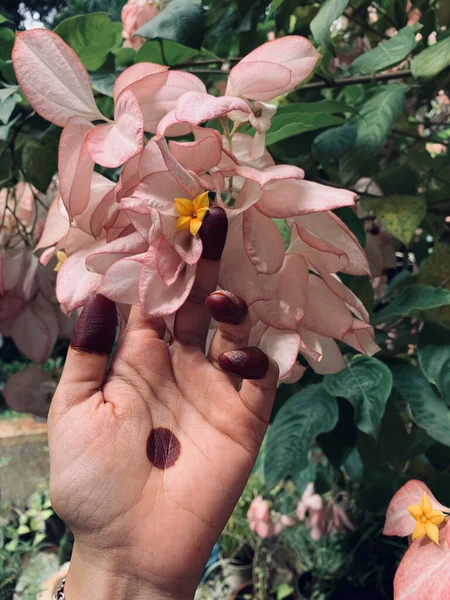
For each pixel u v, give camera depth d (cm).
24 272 32
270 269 15
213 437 20
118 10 39
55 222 20
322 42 25
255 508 59
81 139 16
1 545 61
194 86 16
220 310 16
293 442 28
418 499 25
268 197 15
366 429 26
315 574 59
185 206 15
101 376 21
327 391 27
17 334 33
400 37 28
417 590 22
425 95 36
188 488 20
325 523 55
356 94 37
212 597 63
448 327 27
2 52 29
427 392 28
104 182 17
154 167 15
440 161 37
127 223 16
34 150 30
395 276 42
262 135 16
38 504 66
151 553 19
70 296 17
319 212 16
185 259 15
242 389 20
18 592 57
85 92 17
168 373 21
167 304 15
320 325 18
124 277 16
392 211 32
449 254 31
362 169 32
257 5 34
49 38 16
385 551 56
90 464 20
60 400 21
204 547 20
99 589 19
